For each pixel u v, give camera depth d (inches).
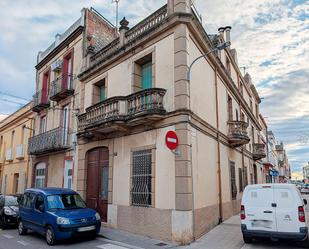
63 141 581.6
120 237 357.1
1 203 479.8
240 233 367.9
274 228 292.0
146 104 372.8
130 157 410.0
